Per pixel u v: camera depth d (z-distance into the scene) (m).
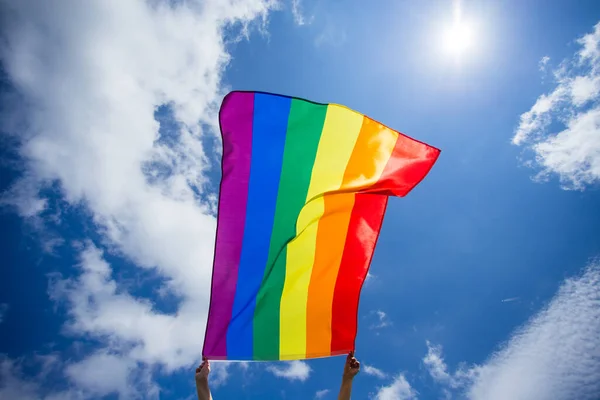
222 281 3.31
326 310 3.45
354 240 3.61
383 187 3.58
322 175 3.58
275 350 3.25
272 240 3.42
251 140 3.48
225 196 3.42
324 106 3.53
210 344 3.14
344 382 2.75
